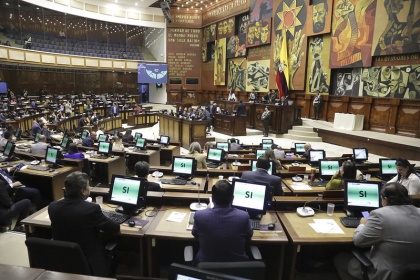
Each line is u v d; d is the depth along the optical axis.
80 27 24.39
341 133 10.96
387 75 10.62
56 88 20.52
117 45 24.75
